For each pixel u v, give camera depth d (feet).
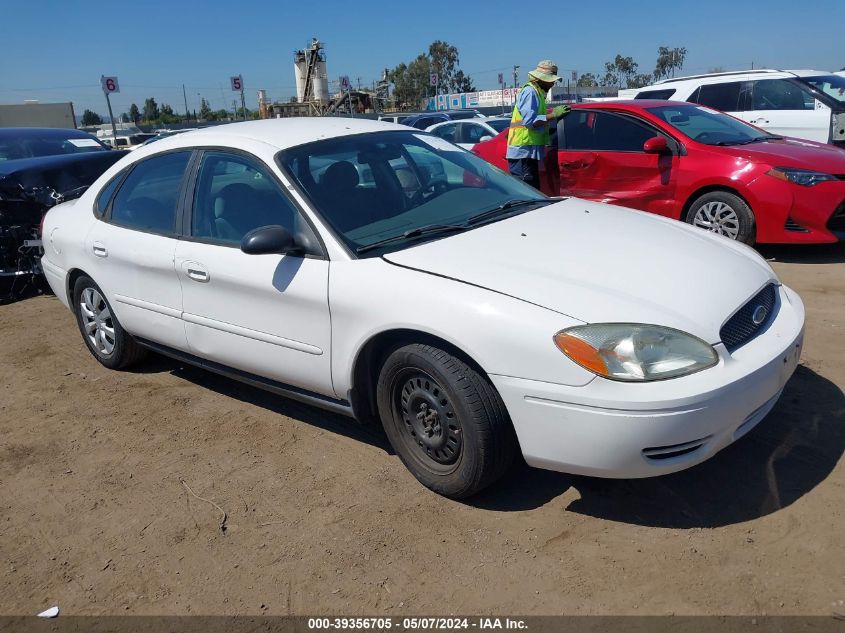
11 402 15.14
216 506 10.65
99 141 31.32
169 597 8.82
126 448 12.69
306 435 12.63
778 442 10.87
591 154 23.81
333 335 10.64
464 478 9.73
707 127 23.04
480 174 13.83
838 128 30.30
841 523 8.96
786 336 9.68
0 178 21.68
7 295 23.91
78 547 9.96
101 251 14.57
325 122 13.70
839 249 22.36
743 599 7.92
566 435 8.71
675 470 8.74
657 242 10.93
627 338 8.52
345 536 9.66
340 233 10.89
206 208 12.67
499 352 8.93
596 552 8.90
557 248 10.44
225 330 12.35
